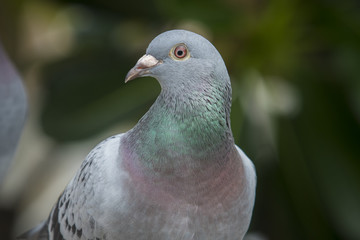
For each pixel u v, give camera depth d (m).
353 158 8.50
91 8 9.65
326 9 8.59
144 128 4.69
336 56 8.96
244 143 8.14
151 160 4.59
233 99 8.26
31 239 5.84
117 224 4.68
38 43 11.30
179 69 4.55
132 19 9.70
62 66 9.50
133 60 9.45
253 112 8.64
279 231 8.87
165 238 4.70
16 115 7.59
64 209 5.13
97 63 9.46
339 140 8.62
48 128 8.62
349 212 8.27
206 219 4.68
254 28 8.79
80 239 4.95
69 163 9.36
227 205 4.72
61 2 9.97
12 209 10.48
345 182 8.40
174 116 4.60
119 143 4.93
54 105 8.80
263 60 9.03
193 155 4.57
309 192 8.45
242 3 9.09
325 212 8.77
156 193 4.59
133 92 8.63
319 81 9.05
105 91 8.86
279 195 8.84
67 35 11.08
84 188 4.82
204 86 4.55
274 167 8.92
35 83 10.23
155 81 8.76
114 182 4.65
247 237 8.48
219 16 8.54
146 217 4.62
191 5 8.36
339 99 8.85
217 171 4.64
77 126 8.49
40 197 9.34
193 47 4.53
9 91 7.40
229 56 9.09
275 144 8.42
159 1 8.52
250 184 5.00
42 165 9.62
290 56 9.08
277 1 8.51
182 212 4.62
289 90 8.91
